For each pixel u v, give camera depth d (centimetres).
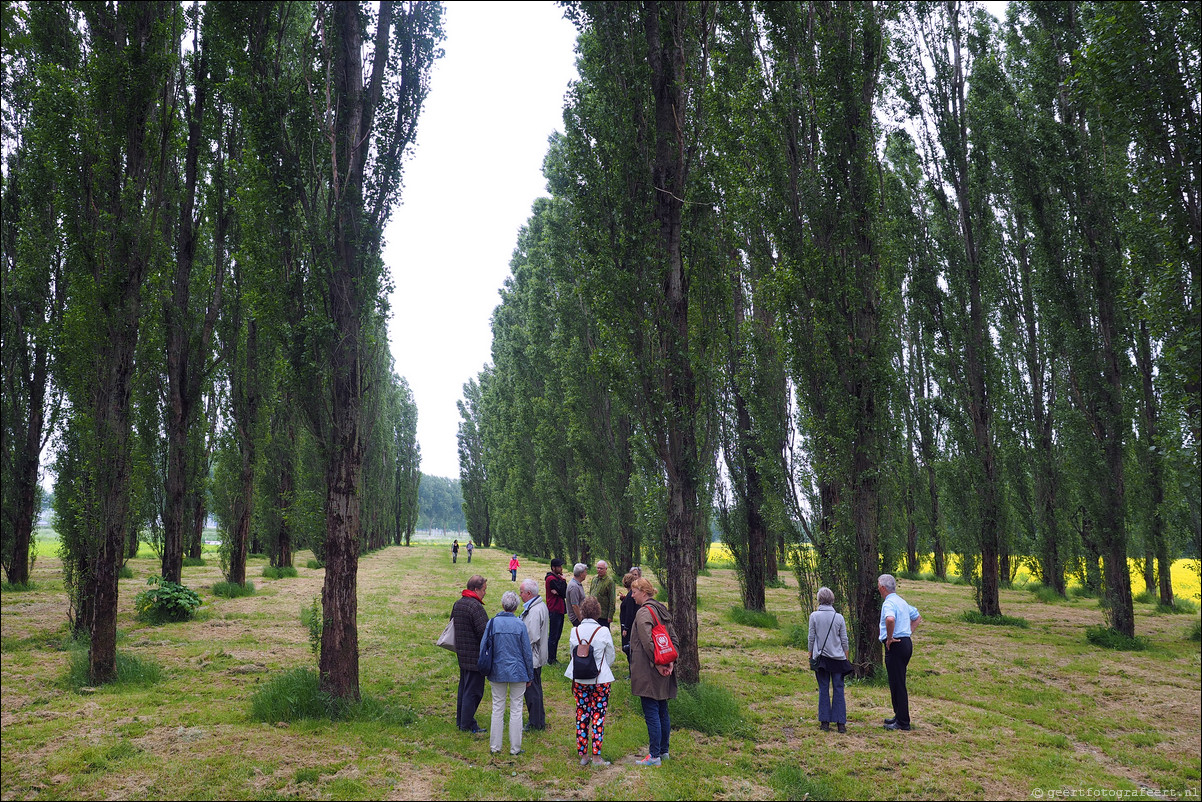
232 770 647
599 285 1073
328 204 928
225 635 1373
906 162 2739
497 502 5756
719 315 1175
